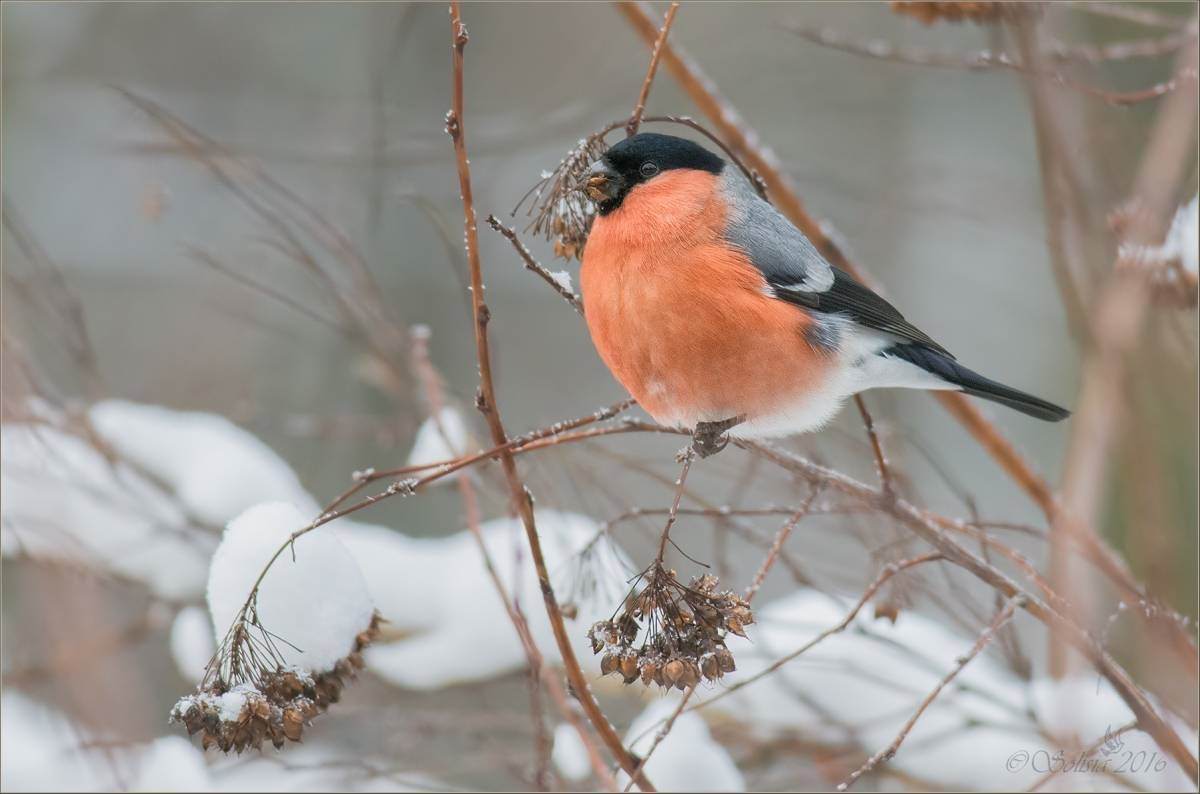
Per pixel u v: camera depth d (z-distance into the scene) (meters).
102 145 14.90
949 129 18.50
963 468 16.34
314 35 18.73
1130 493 7.52
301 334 15.91
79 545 10.76
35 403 11.47
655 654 6.04
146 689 11.22
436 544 11.46
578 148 7.20
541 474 10.12
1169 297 7.71
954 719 9.73
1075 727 6.49
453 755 10.29
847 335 8.12
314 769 9.66
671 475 10.78
